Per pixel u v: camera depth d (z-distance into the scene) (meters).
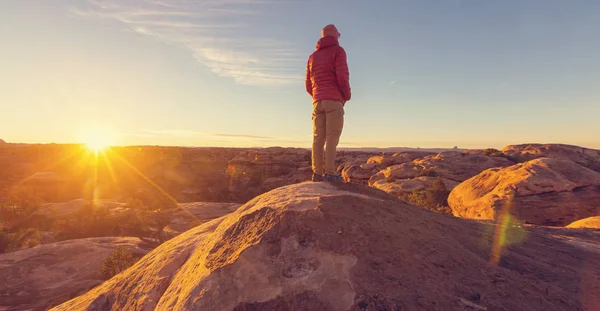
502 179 18.06
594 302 2.44
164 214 33.94
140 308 3.11
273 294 2.31
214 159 111.44
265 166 82.94
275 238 2.70
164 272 3.38
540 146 34.78
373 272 2.41
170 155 111.31
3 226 29.69
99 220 29.70
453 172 34.06
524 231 4.19
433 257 2.70
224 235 3.07
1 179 92.88
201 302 2.36
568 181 16.14
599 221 9.27
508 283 2.54
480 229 3.88
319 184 4.16
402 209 3.61
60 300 11.44
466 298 2.28
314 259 2.51
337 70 4.24
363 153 87.69
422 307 2.15
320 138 4.57
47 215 34.59
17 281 12.69
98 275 13.76
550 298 2.44
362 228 2.84
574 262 3.26
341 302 2.20
